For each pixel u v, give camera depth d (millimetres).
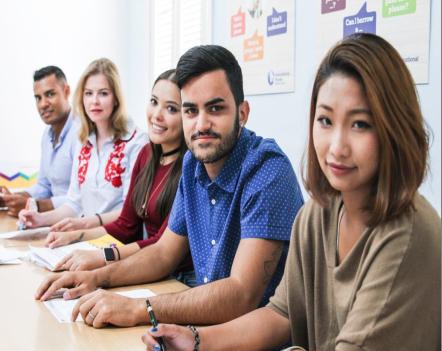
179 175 1805
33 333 1052
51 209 2688
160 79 1827
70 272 1350
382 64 769
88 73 2439
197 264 1409
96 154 2498
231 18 2475
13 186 3422
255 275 1183
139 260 1439
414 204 800
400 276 782
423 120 798
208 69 1245
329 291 941
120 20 3689
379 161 791
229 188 1298
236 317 1146
